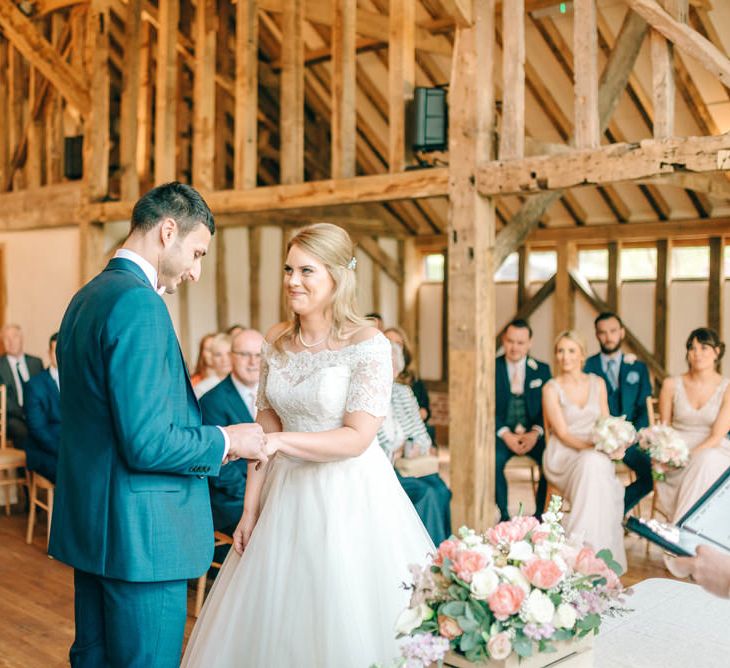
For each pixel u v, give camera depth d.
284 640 2.43
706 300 8.37
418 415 4.59
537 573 1.84
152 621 2.10
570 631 1.92
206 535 2.21
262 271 9.21
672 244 8.56
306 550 2.48
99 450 2.08
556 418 4.91
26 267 8.24
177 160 8.65
